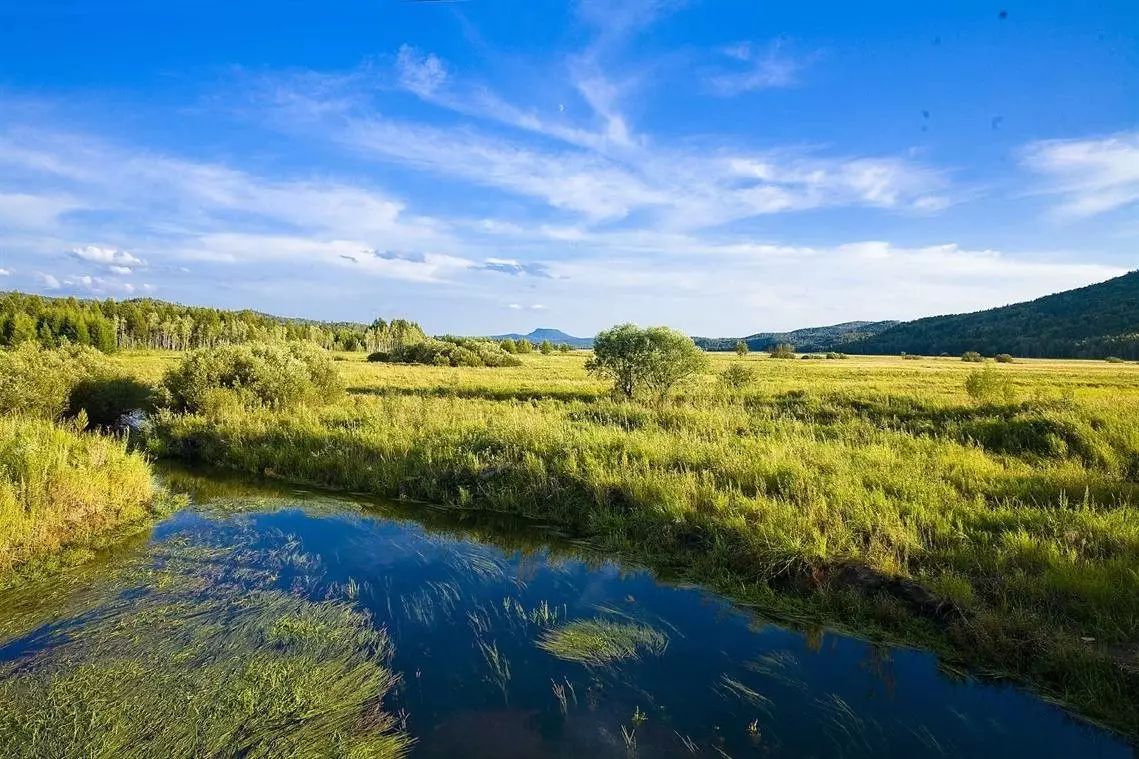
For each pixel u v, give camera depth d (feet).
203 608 19.86
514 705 14.88
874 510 24.41
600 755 13.04
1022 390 75.92
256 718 14.03
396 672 16.31
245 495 35.19
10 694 14.69
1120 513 22.71
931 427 47.65
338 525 29.68
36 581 21.94
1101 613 17.17
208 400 52.65
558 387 89.10
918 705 15.19
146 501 31.81
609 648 17.75
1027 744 13.74
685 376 68.23
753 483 28.84
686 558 24.35
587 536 28.04
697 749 13.30
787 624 19.48
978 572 20.21
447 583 22.58
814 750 13.37
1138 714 14.30
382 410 53.31
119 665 16.12
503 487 32.83
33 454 28.58
